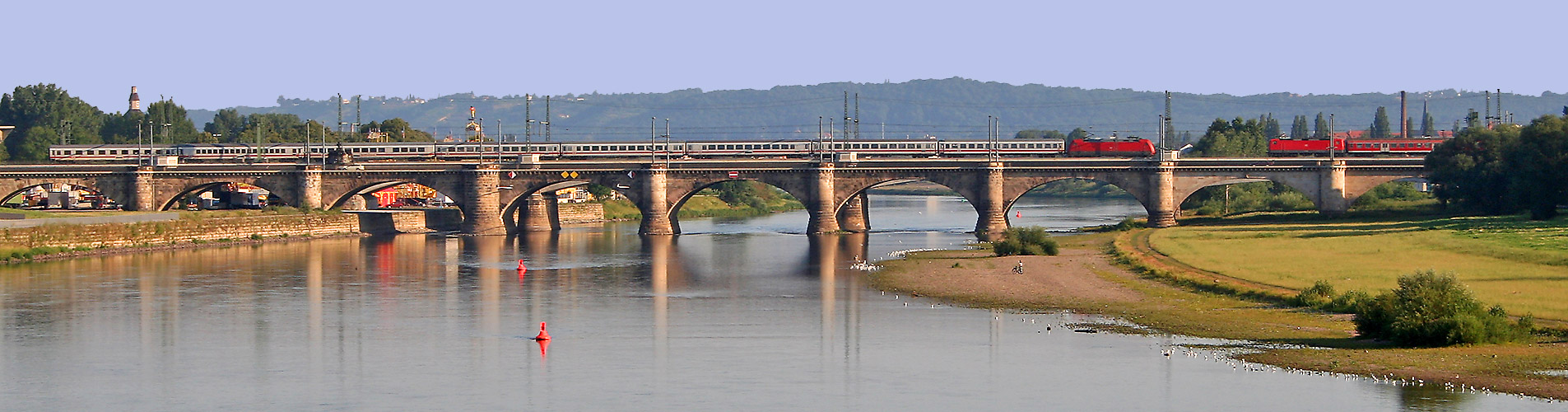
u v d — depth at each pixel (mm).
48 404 101125
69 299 155125
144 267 194375
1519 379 96000
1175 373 104375
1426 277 113938
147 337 127875
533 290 164250
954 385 103562
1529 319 113500
